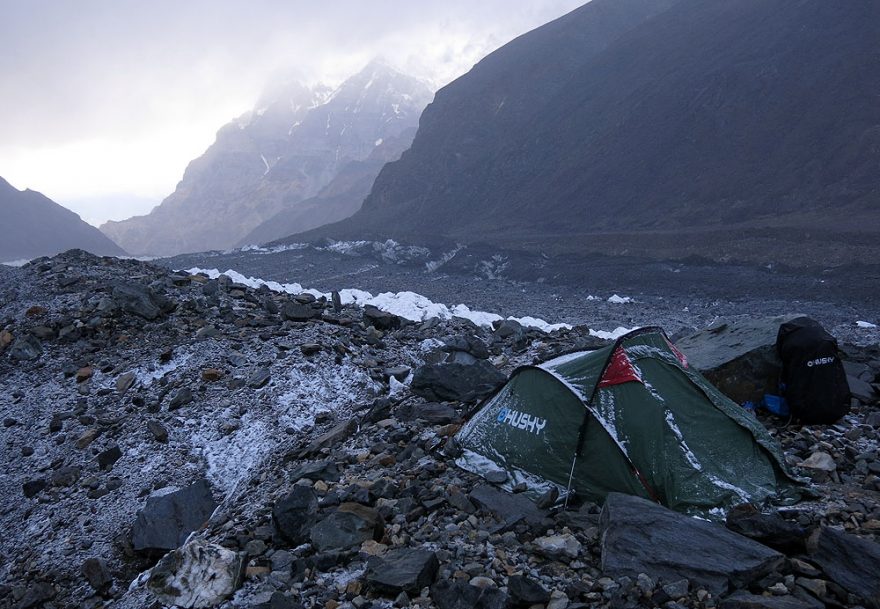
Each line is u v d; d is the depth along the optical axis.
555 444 6.71
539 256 102.62
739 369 8.66
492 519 6.20
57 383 11.52
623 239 95.75
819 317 40.81
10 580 7.83
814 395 8.02
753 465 6.49
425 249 128.75
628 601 4.63
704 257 77.06
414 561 5.28
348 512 6.29
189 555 5.76
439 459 7.75
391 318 14.73
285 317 13.78
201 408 10.41
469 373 10.47
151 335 12.85
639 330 7.10
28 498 9.12
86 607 7.08
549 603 4.74
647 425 6.32
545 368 7.21
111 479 9.19
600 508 6.12
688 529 5.17
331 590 5.28
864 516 5.75
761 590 4.71
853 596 4.55
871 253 60.81
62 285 15.22
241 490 8.48
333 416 10.16
